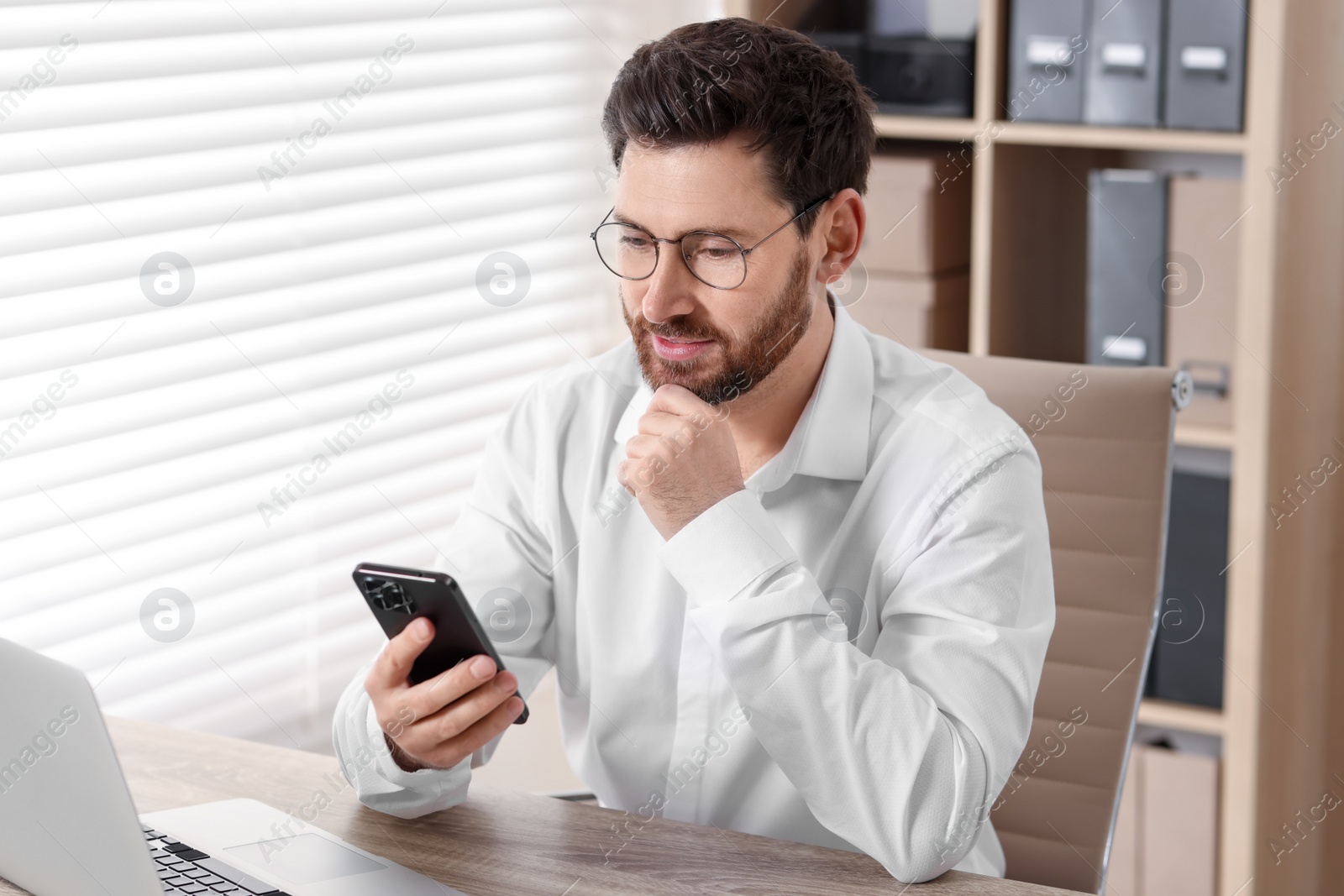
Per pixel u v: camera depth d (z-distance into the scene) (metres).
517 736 1.89
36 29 1.66
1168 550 2.05
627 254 1.13
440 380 2.12
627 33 2.40
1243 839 2.03
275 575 1.87
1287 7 1.86
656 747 1.23
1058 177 2.31
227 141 1.88
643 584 1.25
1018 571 1.13
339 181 2.02
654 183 1.09
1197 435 2.01
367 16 2.06
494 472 1.36
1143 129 2.01
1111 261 2.05
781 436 1.24
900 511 1.20
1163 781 2.09
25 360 1.66
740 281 1.10
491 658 0.99
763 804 1.19
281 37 1.94
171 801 1.08
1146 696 2.11
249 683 1.82
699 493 1.09
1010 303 2.23
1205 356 2.01
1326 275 2.04
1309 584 2.11
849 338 1.26
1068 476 1.35
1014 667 1.07
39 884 0.89
